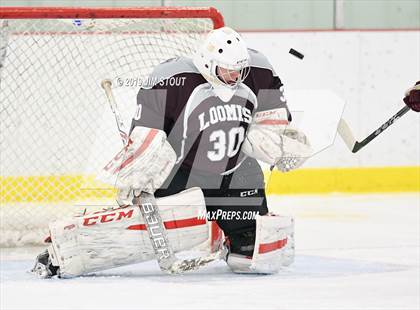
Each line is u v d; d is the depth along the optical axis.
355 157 19.30
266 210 9.81
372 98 19.47
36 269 9.34
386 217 15.60
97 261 9.12
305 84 19.27
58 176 15.38
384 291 8.38
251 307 7.54
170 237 9.10
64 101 15.34
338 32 19.34
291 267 10.20
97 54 15.02
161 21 12.05
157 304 7.67
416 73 19.64
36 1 18.47
